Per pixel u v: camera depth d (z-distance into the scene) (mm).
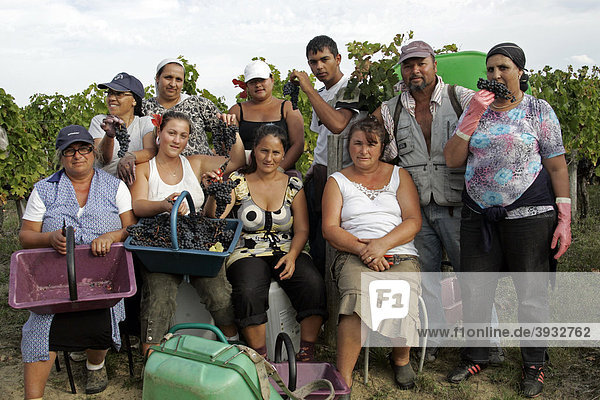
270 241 3867
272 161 3842
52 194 3463
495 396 3502
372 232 3627
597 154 8992
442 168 3766
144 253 3375
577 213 8906
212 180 3750
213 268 3363
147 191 3832
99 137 4227
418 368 3906
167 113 3846
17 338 4539
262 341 3637
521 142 3271
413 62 3604
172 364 2586
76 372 3908
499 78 3258
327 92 5031
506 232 3441
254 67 4738
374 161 3729
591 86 9000
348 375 3418
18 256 3246
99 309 3254
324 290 3758
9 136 8297
